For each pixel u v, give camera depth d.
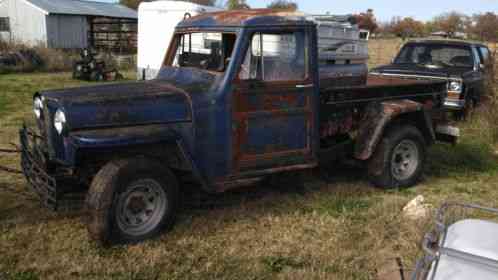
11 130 8.55
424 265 2.61
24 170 4.89
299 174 5.44
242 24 4.60
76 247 4.20
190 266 3.97
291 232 4.64
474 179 6.62
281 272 3.96
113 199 4.08
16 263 3.93
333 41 9.81
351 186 6.04
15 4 27.44
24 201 5.14
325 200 5.52
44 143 4.56
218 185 4.68
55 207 4.15
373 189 5.98
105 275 3.80
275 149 4.95
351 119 5.76
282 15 4.85
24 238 4.32
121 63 23.41
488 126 8.69
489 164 7.26
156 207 4.41
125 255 4.09
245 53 4.63
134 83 4.98
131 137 4.11
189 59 5.17
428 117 6.16
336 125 5.61
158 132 4.25
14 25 27.59
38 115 4.62
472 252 2.58
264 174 4.91
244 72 4.66
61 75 19.53
